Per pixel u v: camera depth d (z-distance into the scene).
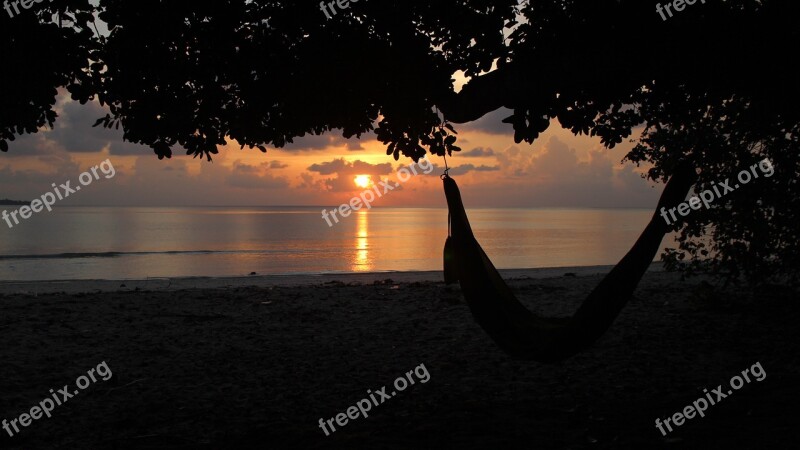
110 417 6.01
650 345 8.50
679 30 4.36
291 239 50.03
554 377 7.15
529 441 4.94
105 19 5.02
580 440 4.95
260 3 5.30
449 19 5.50
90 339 9.17
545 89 4.79
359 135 6.27
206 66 5.34
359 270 23.95
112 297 12.97
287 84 5.46
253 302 12.36
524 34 5.38
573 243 42.66
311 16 5.24
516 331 5.48
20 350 8.48
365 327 10.07
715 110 8.49
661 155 9.86
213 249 37.72
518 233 59.19
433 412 5.93
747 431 4.99
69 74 5.13
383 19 5.33
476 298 5.64
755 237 9.70
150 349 8.60
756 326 9.43
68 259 29.69
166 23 5.05
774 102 4.75
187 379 7.25
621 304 4.80
